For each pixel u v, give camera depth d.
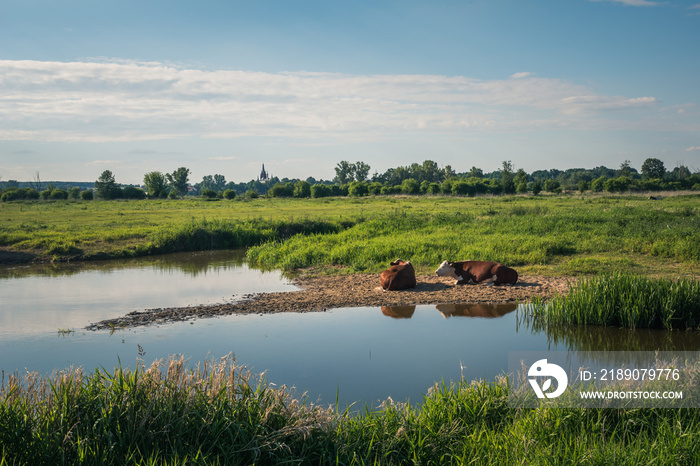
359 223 30.39
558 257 17.88
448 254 18.33
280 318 11.33
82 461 4.07
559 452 4.29
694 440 4.42
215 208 51.12
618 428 4.95
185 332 10.23
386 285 14.04
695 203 45.41
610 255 17.78
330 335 9.90
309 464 4.43
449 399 5.62
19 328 10.66
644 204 44.28
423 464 4.50
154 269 19.70
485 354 8.66
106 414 4.57
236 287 15.52
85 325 10.91
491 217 29.48
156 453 4.32
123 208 52.06
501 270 14.10
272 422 4.83
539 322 10.76
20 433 4.24
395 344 9.29
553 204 47.44
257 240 27.41
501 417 5.40
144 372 5.29
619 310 10.44
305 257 20.11
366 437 4.78
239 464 4.30
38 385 5.19
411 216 30.94
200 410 4.77
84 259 22.23
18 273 18.75
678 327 10.23
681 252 16.91
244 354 8.73
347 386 7.21
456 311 11.78
